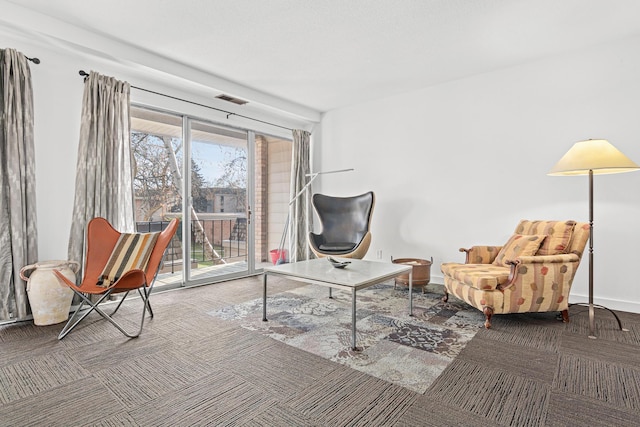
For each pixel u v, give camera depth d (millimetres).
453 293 3074
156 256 2713
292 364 1989
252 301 3328
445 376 1850
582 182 3262
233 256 4539
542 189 3479
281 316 2861
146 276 2623
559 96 3379
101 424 1434
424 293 3664
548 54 3357
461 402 1603
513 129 3648
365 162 4898
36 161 2893
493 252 3318
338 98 4719
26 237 2719
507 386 1744
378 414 1511
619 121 3088
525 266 2600
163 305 3189
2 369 1919
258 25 2816
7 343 2277
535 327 2602
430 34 2965
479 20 2738
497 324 2668
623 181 3057
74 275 2805
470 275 2738
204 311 3006
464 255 4004
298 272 2631
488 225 3824
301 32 2930
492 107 3781
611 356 2094
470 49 3250
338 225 4602
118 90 3271
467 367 1952
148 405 1572
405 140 4488
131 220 3344
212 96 4172
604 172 2729
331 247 4133
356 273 2596
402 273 2760
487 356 2098
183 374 1865
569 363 2000
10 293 2662
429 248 4285
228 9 2586
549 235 2824
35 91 2885
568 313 2961
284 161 5352
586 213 3236
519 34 2963
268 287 3945
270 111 4832
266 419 1477
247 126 4684
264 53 3324
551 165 3428
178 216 4043
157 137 3873
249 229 4727
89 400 1611
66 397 1638
